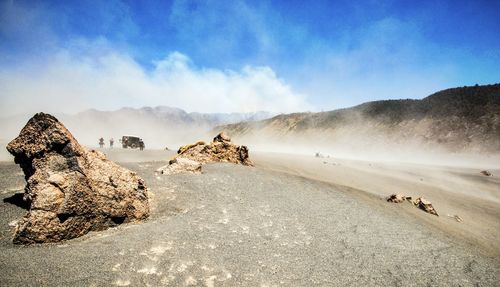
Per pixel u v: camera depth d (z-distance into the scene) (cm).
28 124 901
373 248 922
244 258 764
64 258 662
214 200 1208
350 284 705
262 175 1700
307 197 1392
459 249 1050
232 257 761
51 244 741
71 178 834
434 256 938
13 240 719
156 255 723
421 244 1023
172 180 1375
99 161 966
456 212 2033
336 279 720
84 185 848
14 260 630
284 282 678
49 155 871
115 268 644
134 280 611
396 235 1067
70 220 796
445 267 872
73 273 606
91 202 854
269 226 1004
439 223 1527
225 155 2136
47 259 650
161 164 1831
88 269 627
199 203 1159
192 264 703
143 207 991
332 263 796
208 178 1485
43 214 758
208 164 1889
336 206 1314
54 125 886
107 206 888
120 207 917
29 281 561
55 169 848
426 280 776
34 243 730
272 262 762
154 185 1269
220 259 743
